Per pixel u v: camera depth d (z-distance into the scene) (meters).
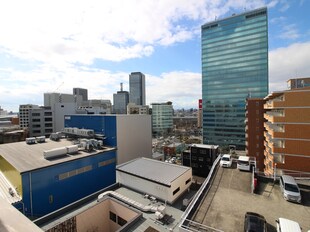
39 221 18.47
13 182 27.42
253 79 92.50
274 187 19.75
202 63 107.94
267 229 13.57
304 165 27.95
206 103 105.75
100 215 21.02
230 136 98.56
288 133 29.12
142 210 19.78
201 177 48.50
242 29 95.81
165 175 24.16
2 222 2.94
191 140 111.19
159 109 163.88
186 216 14.94
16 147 37.66
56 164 27.70
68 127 51.66
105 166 35.69
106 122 40.53
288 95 29.31
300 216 15.00
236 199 17.62
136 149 43.50
